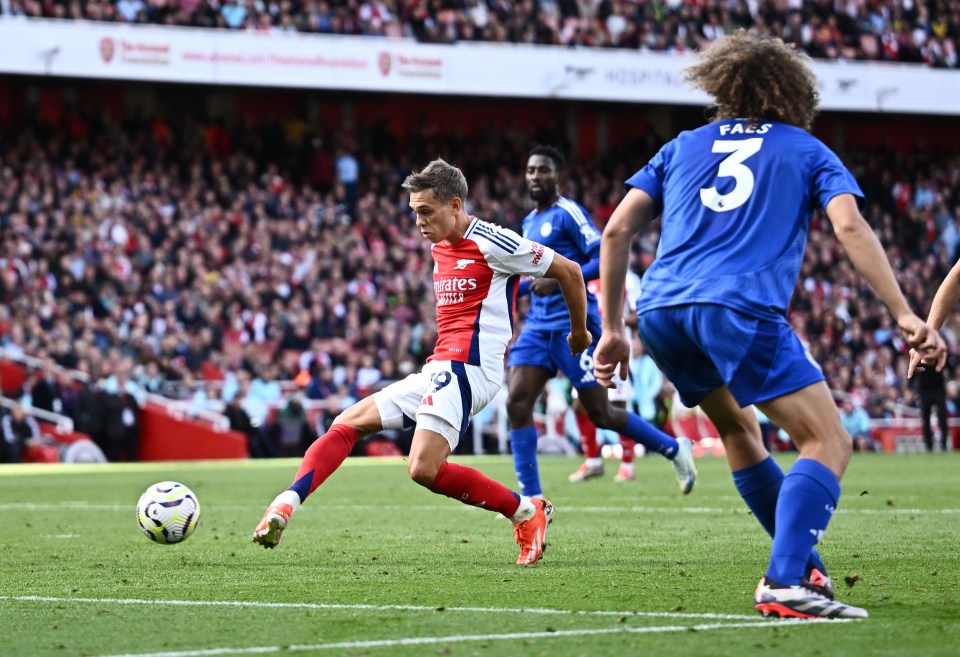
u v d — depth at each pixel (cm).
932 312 1559
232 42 8294
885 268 1348
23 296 6931
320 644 1276
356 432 1894
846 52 9919
